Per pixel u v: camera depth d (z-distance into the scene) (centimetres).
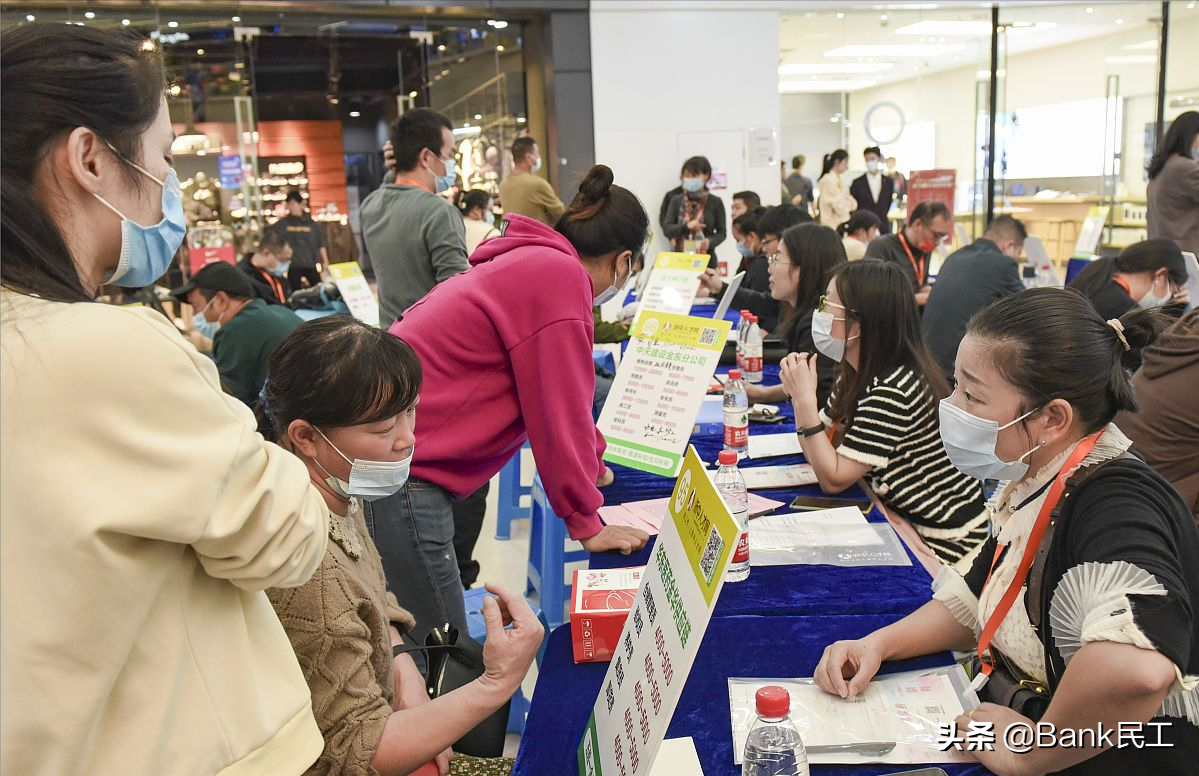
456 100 852
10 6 698
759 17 872
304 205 828
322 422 125
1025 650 131
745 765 117
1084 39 960
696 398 234
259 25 777
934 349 432
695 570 98
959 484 224
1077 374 126
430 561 196
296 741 91
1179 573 113
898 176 938
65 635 74
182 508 75
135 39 89
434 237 338
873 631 156
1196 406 204
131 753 78
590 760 120
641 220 210
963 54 949
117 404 75
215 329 449
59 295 80
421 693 143
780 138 899
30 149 80
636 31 850
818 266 346
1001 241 517
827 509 215
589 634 153
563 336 190
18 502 73
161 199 90
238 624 87
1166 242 341
